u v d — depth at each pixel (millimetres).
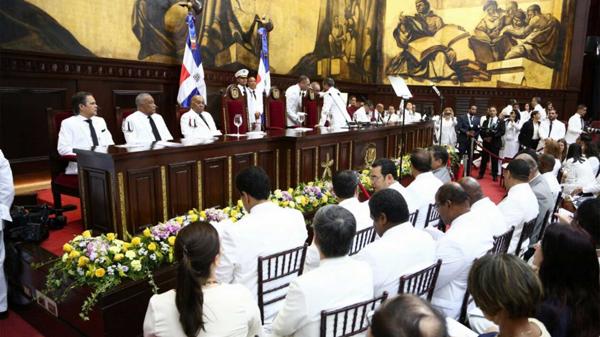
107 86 6148
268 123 6359
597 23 15375
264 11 8836
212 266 1649
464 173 8055
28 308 3104
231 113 5727
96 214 3418
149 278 2676
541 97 12672
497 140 8789
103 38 6000
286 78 9578
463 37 12789
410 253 2129
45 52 5301
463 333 1819
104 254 2576
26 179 5254
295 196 4168
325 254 1807
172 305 1541
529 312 1308
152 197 3525
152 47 6723
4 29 4926
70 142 4234
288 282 2529
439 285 2432
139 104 4902
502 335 1375
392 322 865
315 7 10273
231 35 8102
